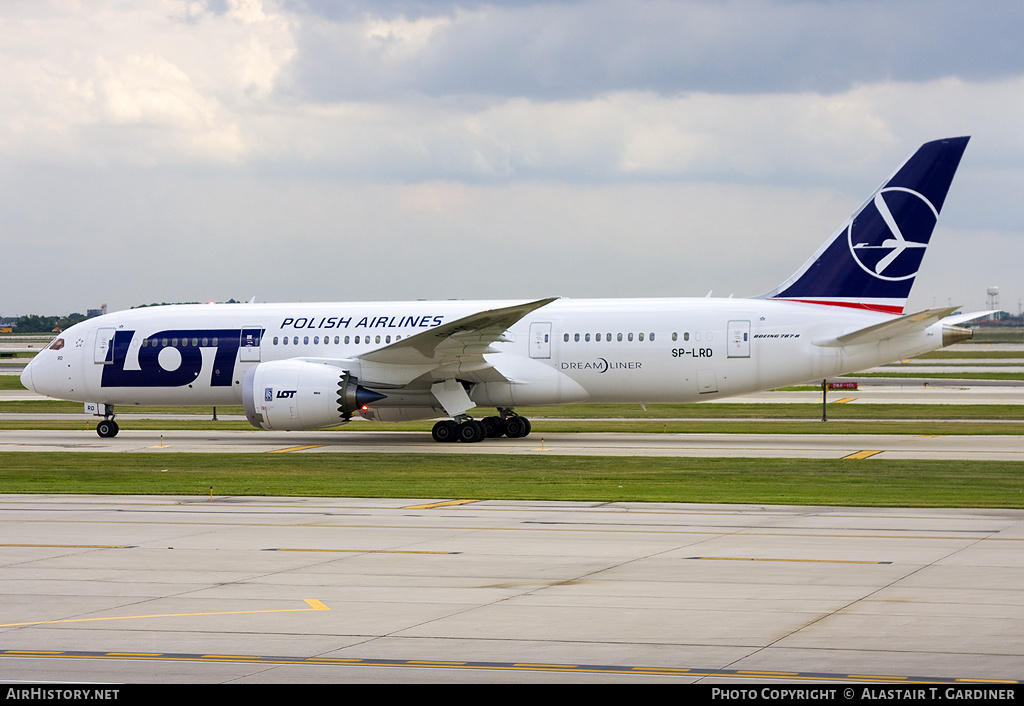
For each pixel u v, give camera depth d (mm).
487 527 55594
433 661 31031
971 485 76250
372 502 66250
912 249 107125
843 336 106250
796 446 107562
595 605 37625
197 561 46156
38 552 48469
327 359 112812
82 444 114062
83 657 31594
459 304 116875
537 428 133375
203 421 149500
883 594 39094
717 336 109438
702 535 52781
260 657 31547
